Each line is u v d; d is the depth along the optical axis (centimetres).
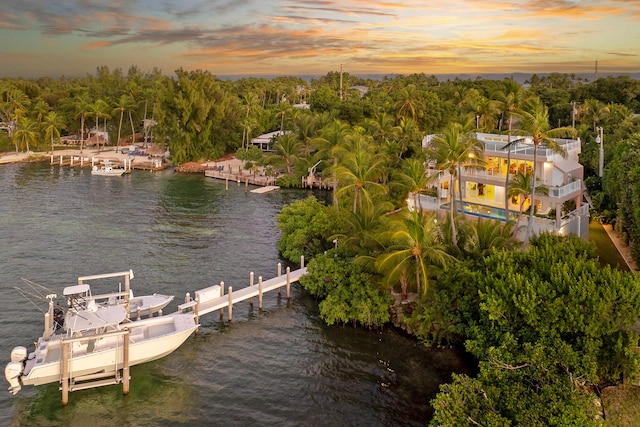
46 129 10388
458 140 3600
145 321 2989
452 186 3609
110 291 3850
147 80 13850
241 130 11025
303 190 7894
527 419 1845
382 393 2683
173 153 10038
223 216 6225
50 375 2522
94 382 2630
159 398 2612
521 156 4341
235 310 3631
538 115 3503
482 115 7381
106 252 4772
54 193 7275
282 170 8781
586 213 4462
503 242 3206
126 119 12600
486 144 4659
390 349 3127
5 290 3834
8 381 2530
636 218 3497
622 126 5931
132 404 2559
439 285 3156
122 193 7412
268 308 3675
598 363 2277
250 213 6388
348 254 3781
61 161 9719
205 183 8362
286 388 2719
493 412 1923
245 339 3241
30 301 3641
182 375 2825
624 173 4038
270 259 4666
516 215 4175
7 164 9669
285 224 4775
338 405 2580
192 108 9944
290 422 2439
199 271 4328
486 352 2503
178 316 3109
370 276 3462
